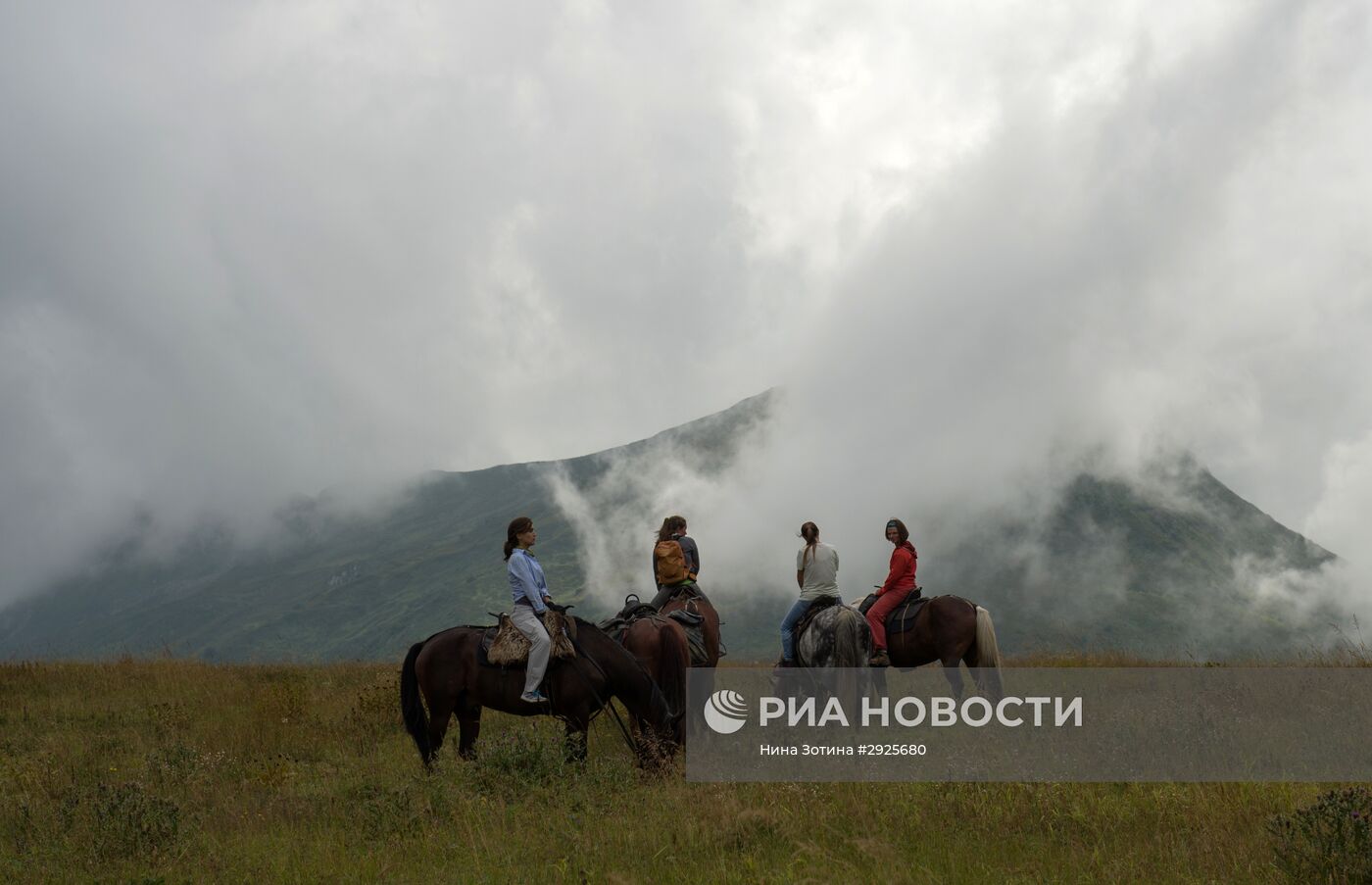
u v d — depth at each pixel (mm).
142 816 8930
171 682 19906
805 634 12844
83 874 8148
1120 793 9000
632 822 8430
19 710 17172
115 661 24344
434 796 9312
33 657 24703
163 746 13805
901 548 14648
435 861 7938
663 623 11539
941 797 8727
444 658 11656
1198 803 8344
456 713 11859
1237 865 6840
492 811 9000
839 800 8844
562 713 11398
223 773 11891
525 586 11438
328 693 18672
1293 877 6562
